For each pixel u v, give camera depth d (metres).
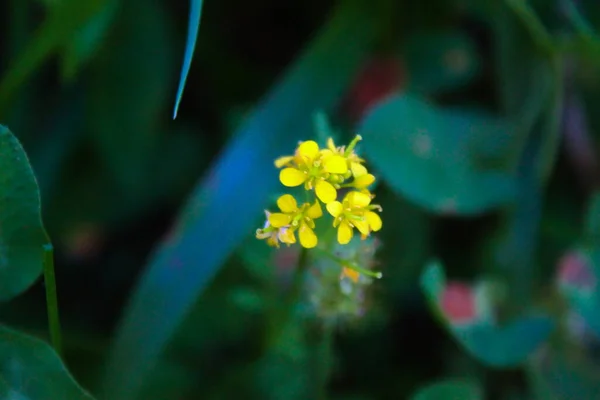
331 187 0.24
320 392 0.29
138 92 0.32
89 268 0.33
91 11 0.30
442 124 0.31
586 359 0.31
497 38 0.33
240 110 0.33
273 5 0.35
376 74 0.34
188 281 0.29
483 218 0.33
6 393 0.24
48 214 0.32
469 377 0.32
